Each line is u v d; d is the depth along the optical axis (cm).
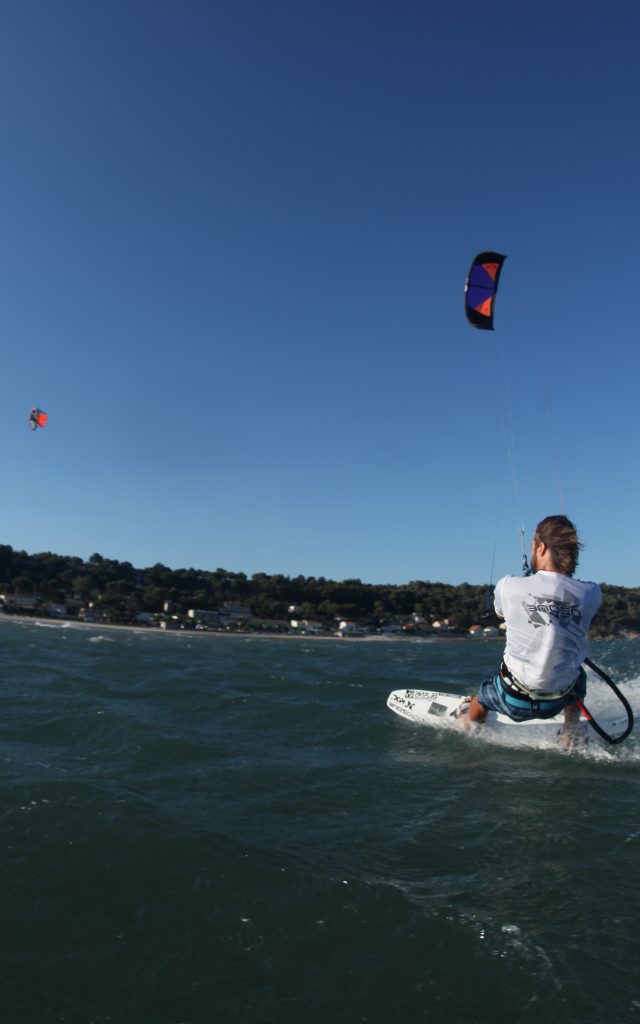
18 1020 257
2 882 365
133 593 13050
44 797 496
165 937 319
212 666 1622
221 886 370
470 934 320
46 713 814
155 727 762
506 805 500
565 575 564
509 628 570
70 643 2709
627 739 695
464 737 727
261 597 14588
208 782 557
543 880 376
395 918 336
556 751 661
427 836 440
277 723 820
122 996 274
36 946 308
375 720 818
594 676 1226
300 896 359
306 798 519
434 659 2370
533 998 273
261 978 288
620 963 296
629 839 431
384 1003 271
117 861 396
